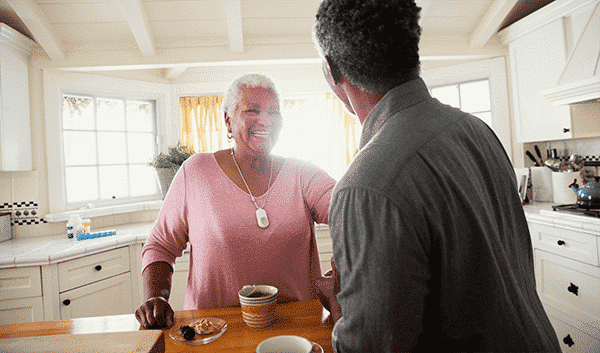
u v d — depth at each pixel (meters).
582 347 1.85
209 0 2.39
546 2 2.58
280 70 3.28
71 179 2.71
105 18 2.39
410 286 0.41
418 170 0.43
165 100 3.14
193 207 1.03
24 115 2.38
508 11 2.49
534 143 2.89
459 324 0.44
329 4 0.54
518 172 2.65
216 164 1.06
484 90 2.99
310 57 2.72
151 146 3.14
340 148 3.33
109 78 2.81
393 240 0.41
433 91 3.17
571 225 1.87
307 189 1.05
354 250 0.43
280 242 0.99
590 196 1.98
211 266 0.99
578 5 2.20
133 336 0.38
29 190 2.47
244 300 0.79
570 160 2.54
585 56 2.09
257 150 1.03
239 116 1.01
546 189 2.65
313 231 1.07
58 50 2.42
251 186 1.03
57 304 1.92
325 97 3.35
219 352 0.69
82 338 0.38
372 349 0.41
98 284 2.13
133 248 2.34
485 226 0.45
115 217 2.86
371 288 0.41
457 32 2.81
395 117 0.50
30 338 0.38
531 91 2.60
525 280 0.53
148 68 2.81
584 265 1.82
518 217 0.56
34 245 2.17
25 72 2.41
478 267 0.44
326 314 0.85
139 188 3.08
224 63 2.72
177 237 1.06
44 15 2.27
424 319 0.43
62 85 2.59
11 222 2.45
